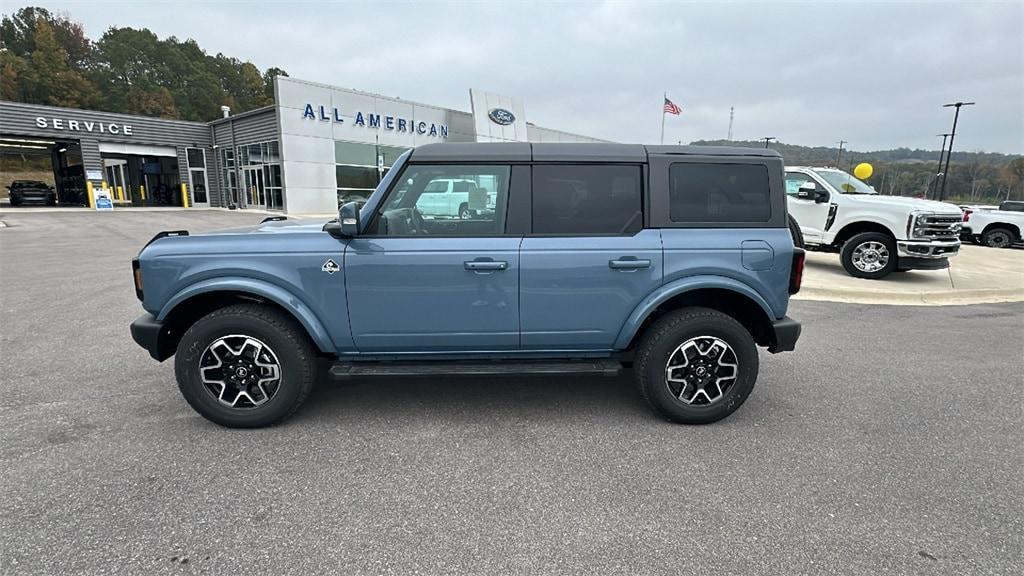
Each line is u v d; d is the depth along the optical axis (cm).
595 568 216
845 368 474
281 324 331
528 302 336
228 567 215
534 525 244
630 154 340
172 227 1823
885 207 895
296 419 356
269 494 267
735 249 341
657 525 245
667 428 348
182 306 345
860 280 914
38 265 988
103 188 2778
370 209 332
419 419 358
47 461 296
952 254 887
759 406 387
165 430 336
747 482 282
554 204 338
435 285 331
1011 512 257
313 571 213
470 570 215
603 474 289
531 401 391
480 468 295
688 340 342
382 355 347
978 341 567
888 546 231
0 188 5791
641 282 338
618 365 351
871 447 324
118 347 508
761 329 370
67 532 235
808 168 1030
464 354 350
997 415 373
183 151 3002
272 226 405
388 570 214
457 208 340
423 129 2900
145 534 235
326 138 2511
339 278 329
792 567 217
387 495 268
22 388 404
